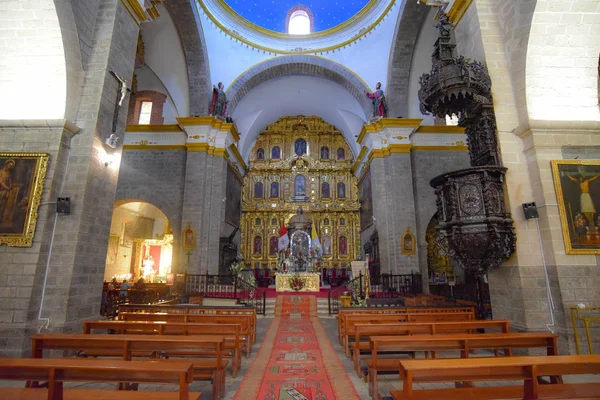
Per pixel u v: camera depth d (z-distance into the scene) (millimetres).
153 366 3293
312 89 24906
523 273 6672
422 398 3586
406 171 17781
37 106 7211
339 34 21312
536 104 7262
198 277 16359
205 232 17688
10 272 6387
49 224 6715
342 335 7715
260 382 5258
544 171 6875
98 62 7672
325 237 26922
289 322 11352
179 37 17547
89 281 7141
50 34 7078
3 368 3369
